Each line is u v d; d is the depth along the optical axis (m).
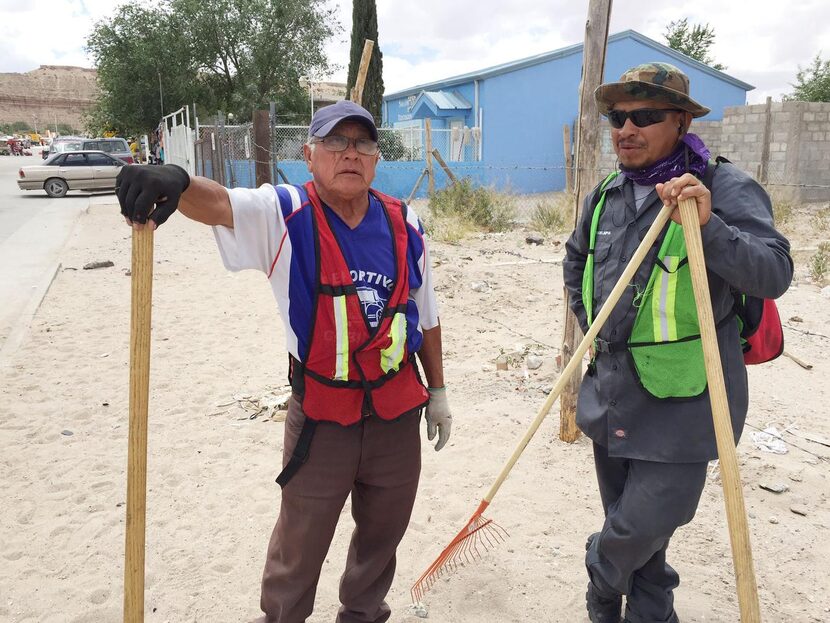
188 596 2.90
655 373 2.15
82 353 6.18
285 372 5.71
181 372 5.70
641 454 2.18
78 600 2.89
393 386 2.13
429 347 2.39
